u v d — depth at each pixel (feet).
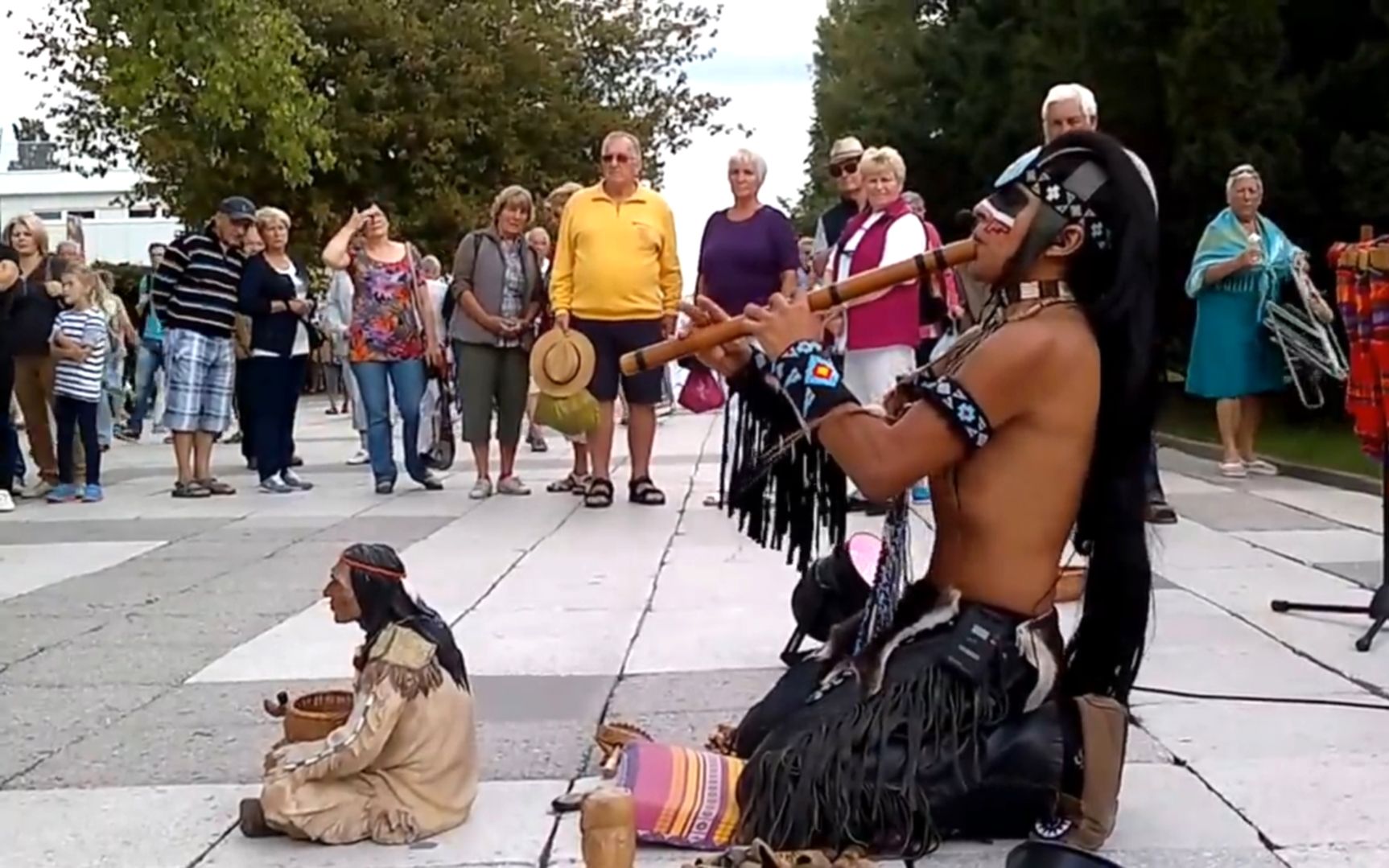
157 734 16.28
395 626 13.12
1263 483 37.06
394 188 99.50
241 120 69.36
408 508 33.94
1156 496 29.71
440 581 24.49
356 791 12.98
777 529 13.11
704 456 44.57
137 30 56.08
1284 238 37.65
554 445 50.80
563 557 26.66
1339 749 14.98
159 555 28.25
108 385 49.08
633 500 33.78
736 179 30.91
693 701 17.04
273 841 12.97
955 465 12.03
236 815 13.64
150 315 56.80
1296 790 13.79
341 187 98.22
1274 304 36.99
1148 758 14.79
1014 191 12.10
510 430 35.96
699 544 27.78
